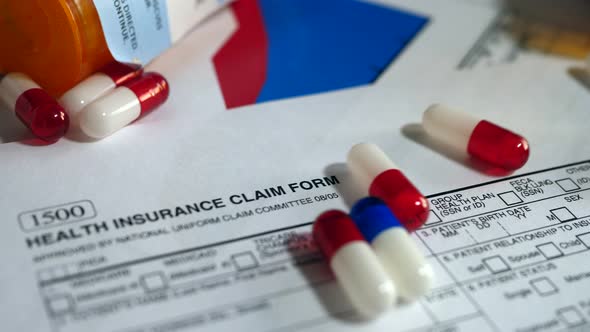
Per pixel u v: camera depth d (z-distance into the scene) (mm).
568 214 176
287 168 181
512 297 160
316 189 177
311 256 163
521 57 222
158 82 189
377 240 159
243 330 151
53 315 150
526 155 182
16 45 184
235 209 171
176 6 196
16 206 166
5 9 179
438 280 161
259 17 225
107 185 172
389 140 191
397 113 199
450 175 183
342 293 158
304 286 158
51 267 157
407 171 183
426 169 184
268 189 176
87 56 183
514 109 204
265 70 208
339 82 207
